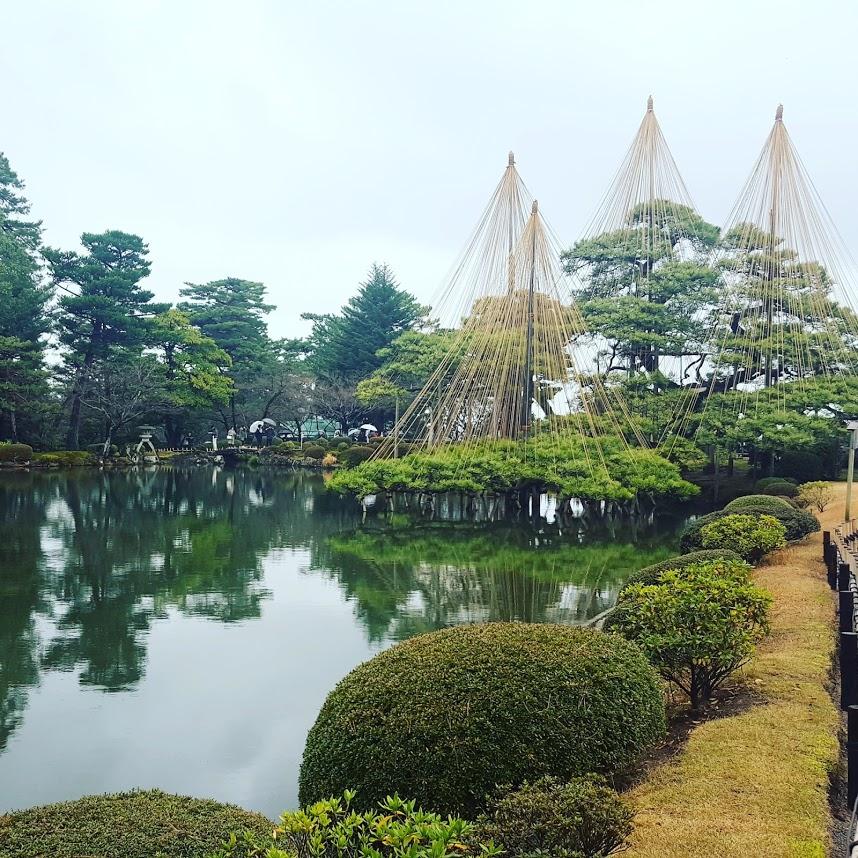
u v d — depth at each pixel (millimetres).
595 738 6500
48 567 20938
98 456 56406
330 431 86062
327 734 6566
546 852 4758
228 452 66188
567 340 34000
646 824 5898
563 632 7578
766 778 6543
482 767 6168
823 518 24438
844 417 33656
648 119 44188
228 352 69250
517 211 35250
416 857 3928
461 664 6805
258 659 13078
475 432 34594
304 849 4535
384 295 63625
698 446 35281
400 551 24609
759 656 10320
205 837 4902
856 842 4957
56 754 9477
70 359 55781
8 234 60312
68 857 4621
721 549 15688
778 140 38844
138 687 11734
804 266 37594
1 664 12781
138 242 58344
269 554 23641
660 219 42844
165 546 24688
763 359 35906
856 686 8203
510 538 27766
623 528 30406
